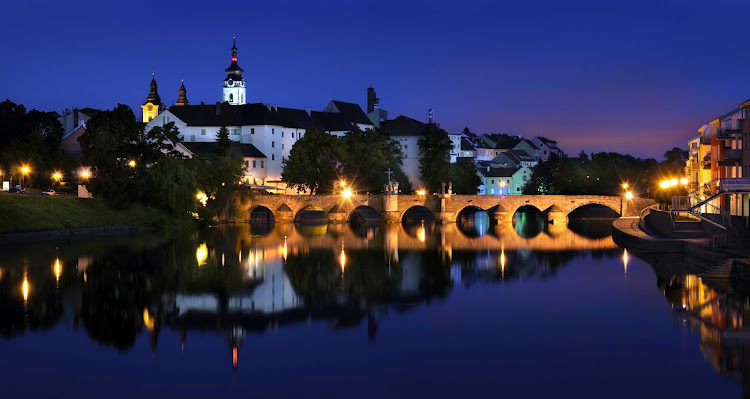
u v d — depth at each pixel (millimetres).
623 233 111438
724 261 70938
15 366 47406
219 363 48094
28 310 62375
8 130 164500
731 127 102688
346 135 194250
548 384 43469
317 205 167500
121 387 43844
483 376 45031
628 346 50219
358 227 156125
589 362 47094
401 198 169125
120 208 136000
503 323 57250
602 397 41312
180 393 42906
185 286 74500
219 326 57500
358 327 56906
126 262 90562
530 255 99875
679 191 137750
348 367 47094
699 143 126750
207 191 161000
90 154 136125
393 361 48156
